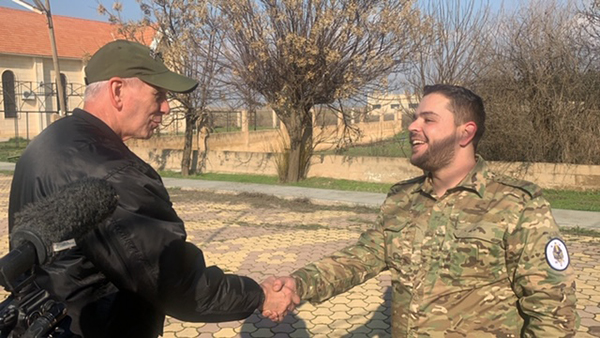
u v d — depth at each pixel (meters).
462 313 1.83
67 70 32.50
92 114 1.80
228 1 12.17
